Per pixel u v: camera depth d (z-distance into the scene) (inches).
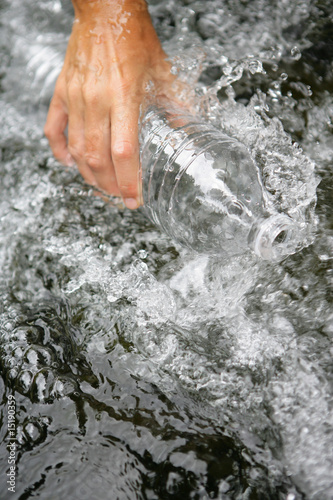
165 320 43.4
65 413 39.3
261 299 43.0
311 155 54.3
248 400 37.4
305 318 40.9
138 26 53.7
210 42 68.0
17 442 38.2
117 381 40.9
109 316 45.2
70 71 54.7
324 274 43.4
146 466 35.5
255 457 34.8
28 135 66.9
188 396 39.0
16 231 54.1
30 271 50.8
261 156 51.7
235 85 60.3
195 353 40.6
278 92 59.6
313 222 46.7
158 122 50.9
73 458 36.7
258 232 41.3
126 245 50.3
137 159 49.4
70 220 53.9
